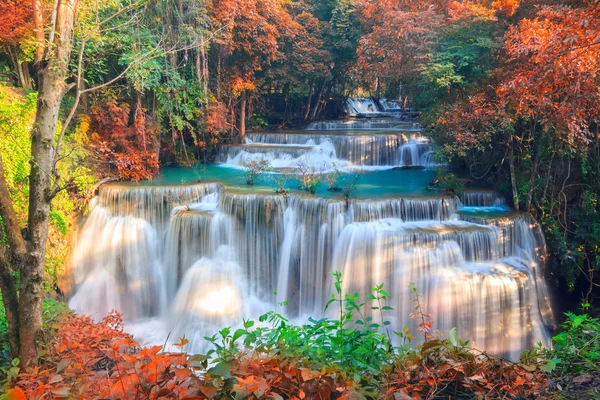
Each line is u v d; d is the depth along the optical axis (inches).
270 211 522.6
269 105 1099.3
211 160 829.8
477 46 582.9
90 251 552.1
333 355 140.1
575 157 526.9
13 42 590.2
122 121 668.7
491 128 533.3
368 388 119.3
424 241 459.5
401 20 639.8
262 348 119.4
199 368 105.7
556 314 515.8
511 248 498.3
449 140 600.4
